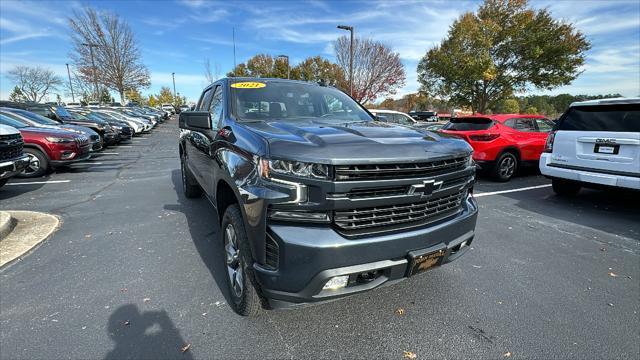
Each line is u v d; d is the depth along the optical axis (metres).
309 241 1.87
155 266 3.31
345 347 2.21
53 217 4.76
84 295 2.78
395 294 2.85
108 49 30.16
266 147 2.03
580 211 5.33
